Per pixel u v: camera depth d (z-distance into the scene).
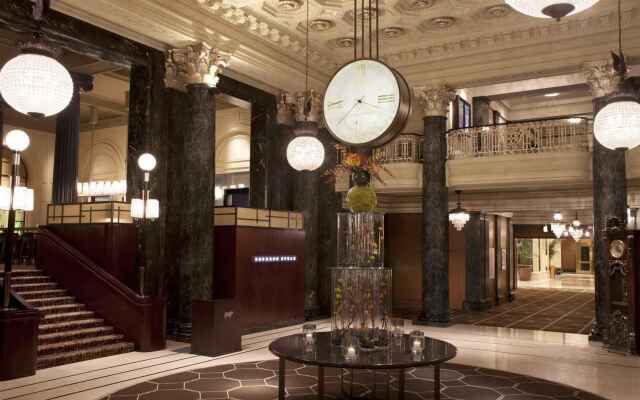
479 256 16.08
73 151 14.31
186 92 11.16
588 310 16.12
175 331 10.39
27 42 4.42
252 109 13.73
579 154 11.49
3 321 7.14
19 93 4.27
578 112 19.23
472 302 16.02
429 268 12.78
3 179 21.08
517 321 13.53
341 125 4.75
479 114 17.14
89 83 14.75
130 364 8.16
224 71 12.05
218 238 11.54
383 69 4.63
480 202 15.62
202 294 10.41
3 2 8.40
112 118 21.06
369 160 5.65
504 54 11.87
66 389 6.71
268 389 6.80
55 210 11.64
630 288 9.30
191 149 10.44
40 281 10.27
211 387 6.88
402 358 5.41
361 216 5.57
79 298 9.98
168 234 10.91
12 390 6.64
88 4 8.82
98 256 10.88
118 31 9.71
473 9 10.37
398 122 4.59
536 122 12.19
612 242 9.72
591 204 14.16
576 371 7.97
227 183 18.42
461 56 12.30
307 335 6.01
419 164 13.60
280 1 10.04
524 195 15.03
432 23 11.00
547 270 34.72
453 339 10.74
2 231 16.20
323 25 11.12
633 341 9.20
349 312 5.72
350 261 5.66
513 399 6.46
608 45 10.78
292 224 13.10
